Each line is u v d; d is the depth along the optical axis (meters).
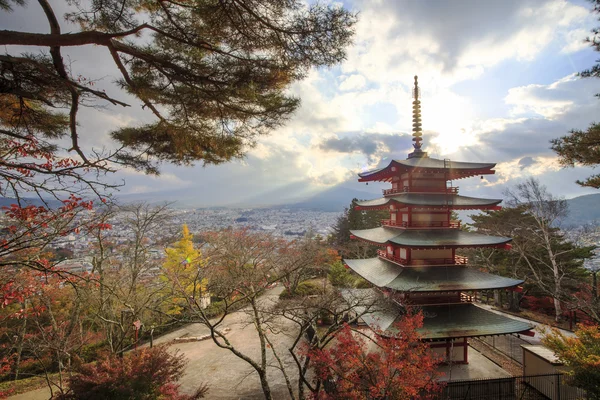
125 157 8.13
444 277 17.58
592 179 13.70
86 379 10.33
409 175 19.69
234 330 24.72
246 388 16.61
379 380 10.62
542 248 30.02
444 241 17.84
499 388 14.59
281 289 32.78
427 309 17.23
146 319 19.02
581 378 12.07
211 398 15.77
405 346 11.38
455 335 15.45
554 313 30.22
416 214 19.28
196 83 7.56
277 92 8.22
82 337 16.09
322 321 23.42
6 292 7.12
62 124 8.98
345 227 46.78
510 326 16.16
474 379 15.85
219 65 7.48
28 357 18.14
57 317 18.08
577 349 12.52
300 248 19.77
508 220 33.03
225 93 7.60
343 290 19.16
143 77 7.63
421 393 13.64
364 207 23.25
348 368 11.24
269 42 7.21
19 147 6.52
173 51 7.67
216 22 6.99
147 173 9.01
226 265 15.70
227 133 9.02
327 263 28.66
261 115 8.24
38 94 7.18
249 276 14.97
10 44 5.73
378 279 18.81
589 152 12.64
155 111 8.35
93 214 7.63
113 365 11.10
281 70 7.58
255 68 7.48
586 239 33.69
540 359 15.70
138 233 15.83
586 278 29.20
